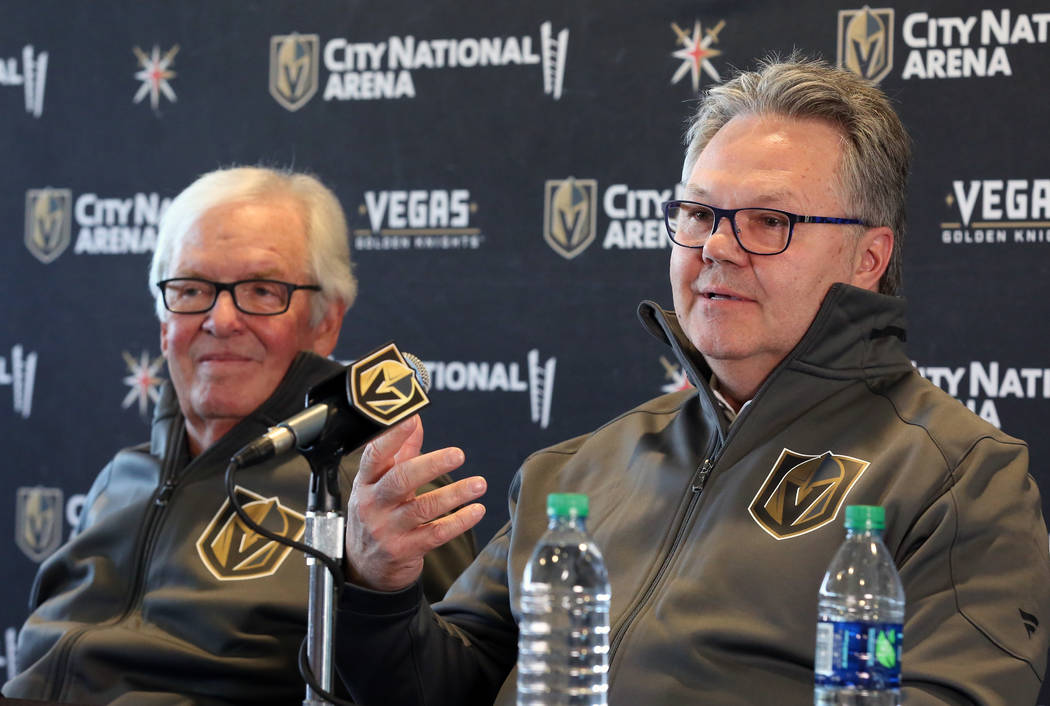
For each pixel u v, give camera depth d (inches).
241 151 165.0
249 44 165.5
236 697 109.9
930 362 137.4
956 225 137.2
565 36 153.1
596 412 149.7
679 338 98.0
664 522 91.4
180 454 124.7
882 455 84.9
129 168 169.0
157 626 113.7
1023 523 79.7
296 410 122.9
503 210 154.6
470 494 76.7
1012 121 135.9
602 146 151.1
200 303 122.4
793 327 90.7
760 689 79.9
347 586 80.7
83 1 171.8
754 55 145.2
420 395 71.4
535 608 79.0
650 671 82.7
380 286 158.2
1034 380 134.3
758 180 90.3
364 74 160.9
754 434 90.5
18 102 173.2
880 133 93.5
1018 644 74.3
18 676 113.8
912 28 139.2
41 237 171.2
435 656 90.0
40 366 169.5
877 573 74.8
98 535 121.6
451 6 157.6
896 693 64.9
